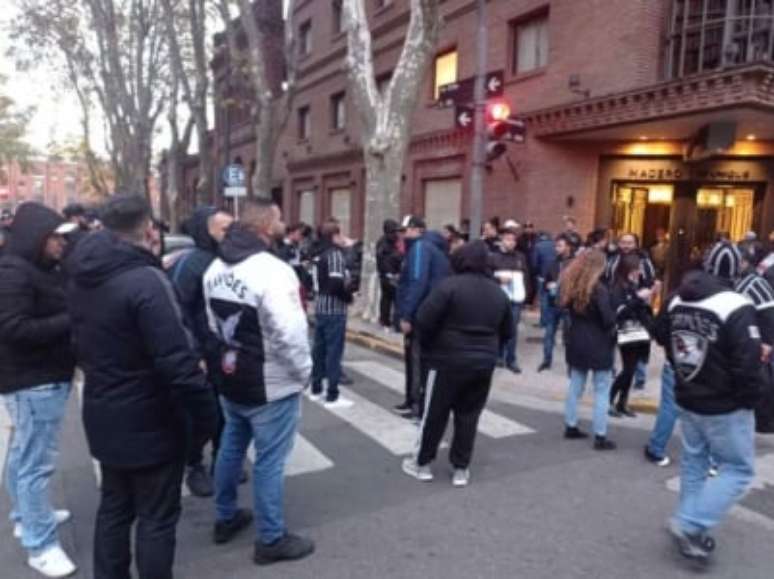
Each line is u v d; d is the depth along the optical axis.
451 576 3.62
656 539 4.11
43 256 3.44
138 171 24.75
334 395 7.04
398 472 5.14
